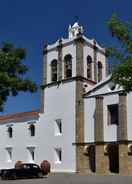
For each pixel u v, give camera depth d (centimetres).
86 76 5212
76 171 4847
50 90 5403
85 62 5244
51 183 3347
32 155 5553
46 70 5541
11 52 2034
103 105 4731
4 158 5988
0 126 6181
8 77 1972
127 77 1727
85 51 5275
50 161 5197
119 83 1758
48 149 5256
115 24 1736
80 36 5203
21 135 5741
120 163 4428
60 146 5103
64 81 5231
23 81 2055
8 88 2020
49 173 4916
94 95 4859
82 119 4938
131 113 4434
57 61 5416
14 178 4038
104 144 4625
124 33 1728
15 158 5781
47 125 5344
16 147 5797
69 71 5272
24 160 5609
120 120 4466
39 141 5419
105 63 5716
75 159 4897
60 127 5216
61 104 5212
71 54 5266
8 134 6003
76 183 3259
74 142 4941
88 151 4834
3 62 1986
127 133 4438
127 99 4497
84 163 4819
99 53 5606
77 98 5016
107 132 4628
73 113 5028
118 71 1739
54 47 5509
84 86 5106
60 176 4319
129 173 4369
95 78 5388
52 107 5328
